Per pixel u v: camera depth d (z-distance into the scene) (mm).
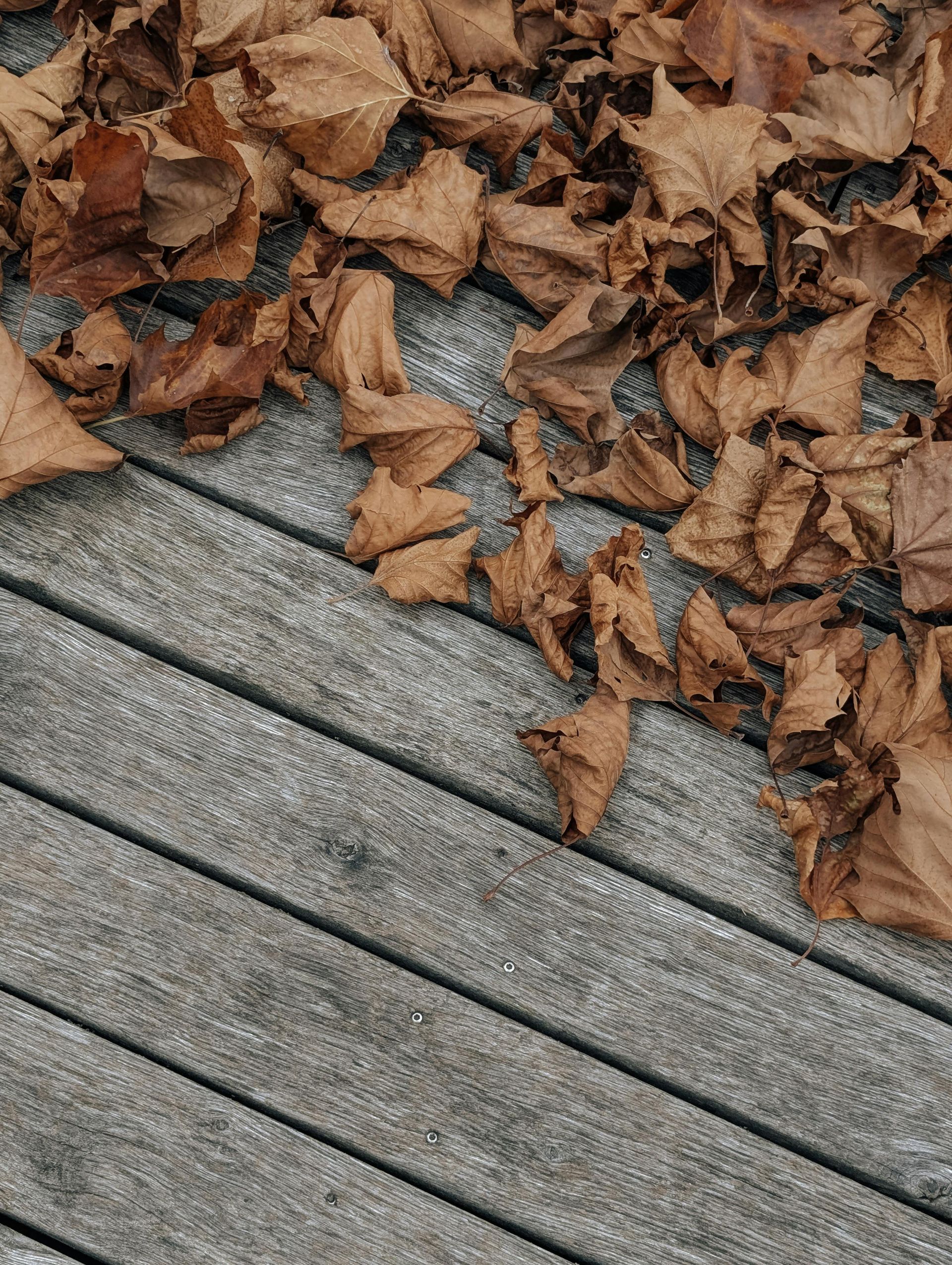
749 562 2547
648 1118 2500
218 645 2535
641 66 2602
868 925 2529
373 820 2523
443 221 2553
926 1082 2512
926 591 2541
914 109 2590
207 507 2551
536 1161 2492
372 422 2523
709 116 2547
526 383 2557
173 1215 2479
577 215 2588
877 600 2580
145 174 2492
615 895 2521
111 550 2539
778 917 2525
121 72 2566
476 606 2553
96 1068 2490
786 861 2529
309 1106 2492
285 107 2529
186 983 2500
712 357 2588
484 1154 2492
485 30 2580
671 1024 2510
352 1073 2498
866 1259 2492
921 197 2619
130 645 2535
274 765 2525
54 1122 2484
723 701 2545
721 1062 2508
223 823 2520
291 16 2566
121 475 2547
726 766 2541
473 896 2520
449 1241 2484
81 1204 2479
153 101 2586
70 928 2502
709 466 2590
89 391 2535
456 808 2527
